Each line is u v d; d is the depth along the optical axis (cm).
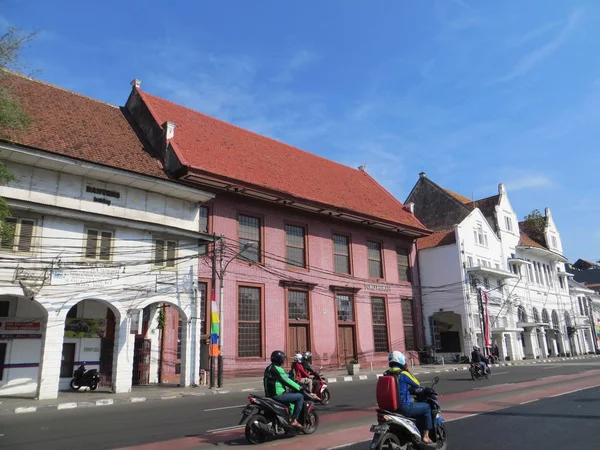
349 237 3078
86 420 1136
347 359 2856
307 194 2734
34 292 1617
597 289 7288
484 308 3619
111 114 2464
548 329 4669
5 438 916
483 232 4006
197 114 2892
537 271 4822
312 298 2734
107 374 2014
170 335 2145
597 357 4628
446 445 787
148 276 1925
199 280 2220
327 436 904
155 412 1258
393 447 695
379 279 3203
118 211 1925
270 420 874
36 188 1733
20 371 1808
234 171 2431
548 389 1602
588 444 810
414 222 3556
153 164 2175
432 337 3531
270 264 2555
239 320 2361
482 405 1273
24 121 1488
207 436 909
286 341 2542
